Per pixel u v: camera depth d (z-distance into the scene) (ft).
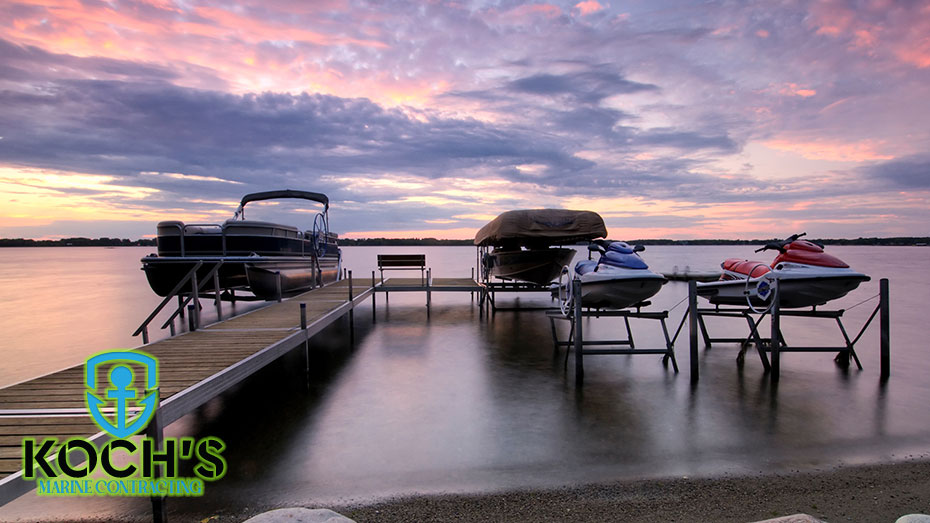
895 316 42.57
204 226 37.17
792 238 25.13
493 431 16.55
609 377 22.97
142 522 11.62
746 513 11.59
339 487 12.93
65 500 12.48
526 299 58.59
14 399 13.25
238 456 14.82
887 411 18.19
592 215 37.50
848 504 11.96
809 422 17.16
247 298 40.96
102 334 37.96
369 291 40.93
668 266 120.37
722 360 26.21
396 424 17.26
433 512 11.74
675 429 16.60
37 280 98.48
